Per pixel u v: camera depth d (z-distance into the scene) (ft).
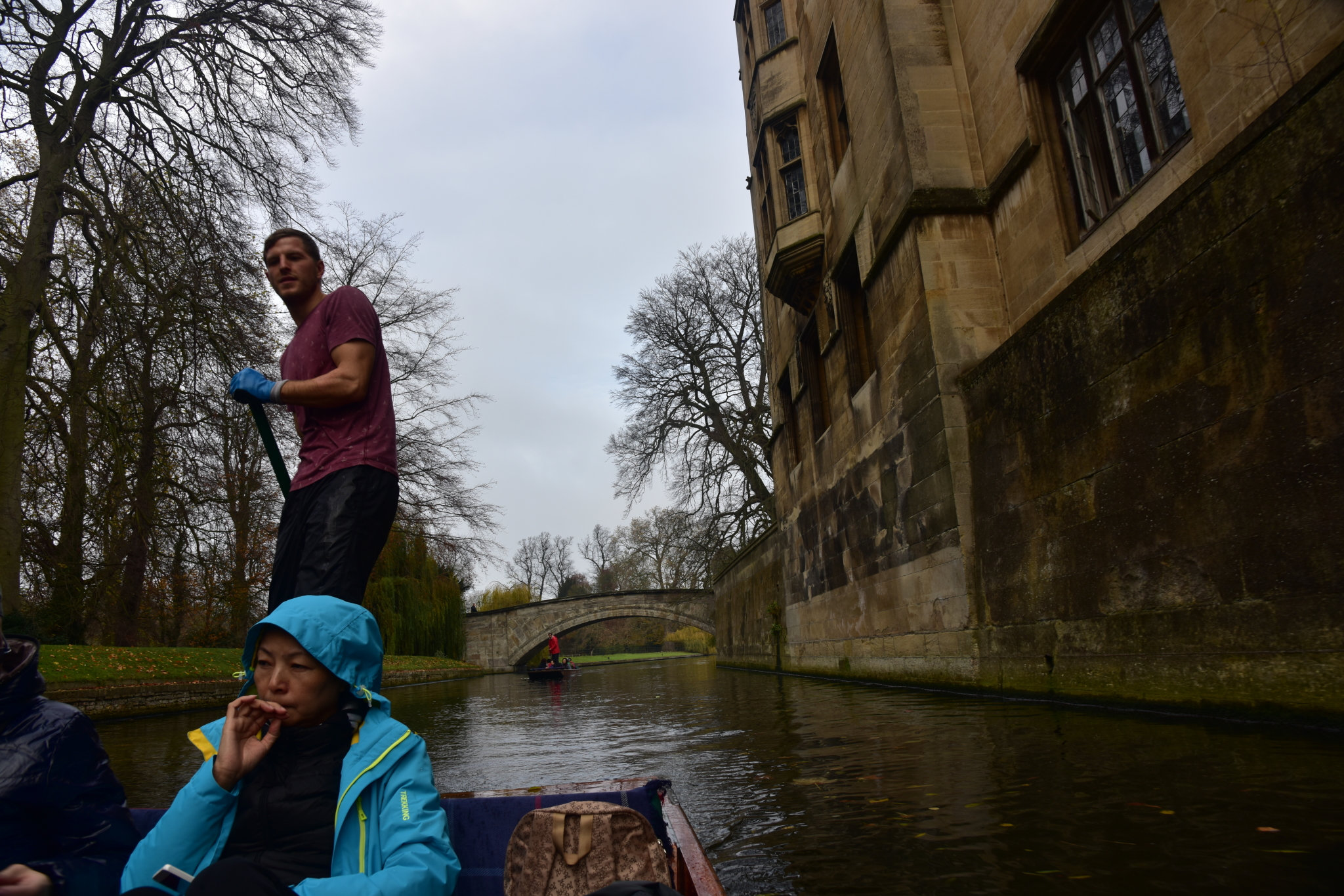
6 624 37.40
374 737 5.73
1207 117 17.62
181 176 41.14
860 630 34.63
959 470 24.66
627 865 5.12
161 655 49.62
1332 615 11.99
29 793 5.17
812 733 18.01
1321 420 12.09
